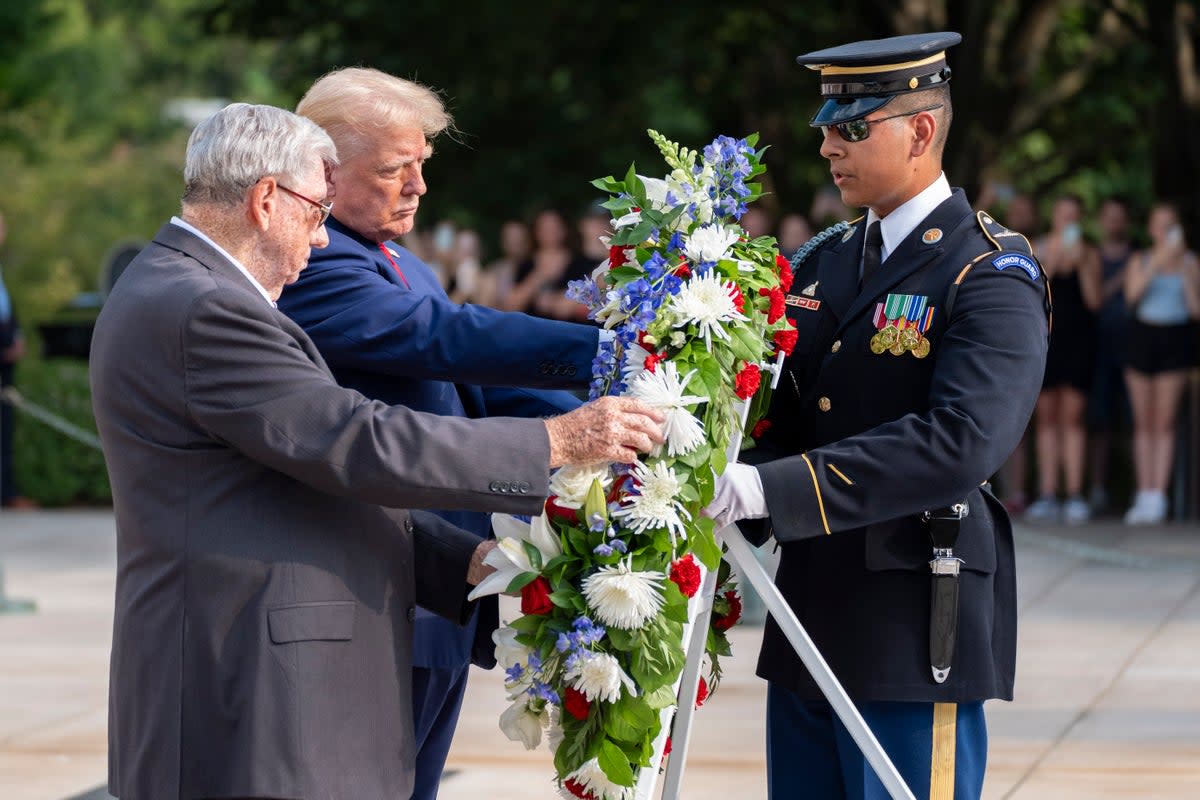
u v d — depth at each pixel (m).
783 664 4.74
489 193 20.80
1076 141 22.66
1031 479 16.28
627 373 4.37
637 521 4.19
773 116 21.45
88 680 8.96
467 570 4.64
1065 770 7.12
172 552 4.09
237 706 4.03
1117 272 14.63
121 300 4.21
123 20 43.84
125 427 4.16
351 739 4.14
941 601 4.47
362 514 4.29
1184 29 17.98
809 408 4.73
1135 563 12.42
